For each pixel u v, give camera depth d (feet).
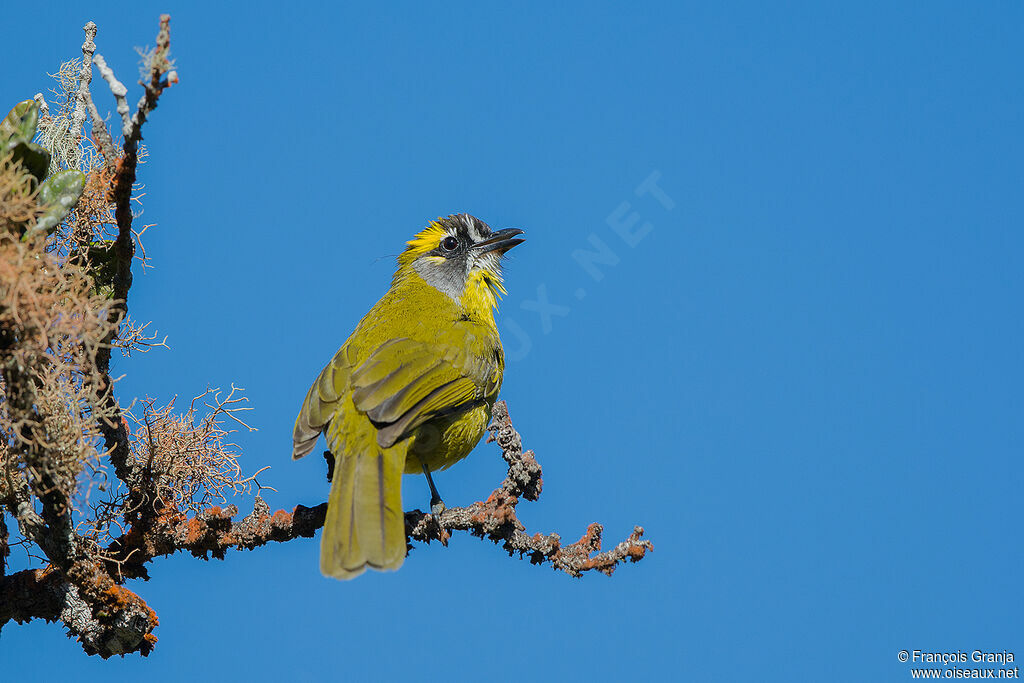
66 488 24.36
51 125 29.58
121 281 26.76
